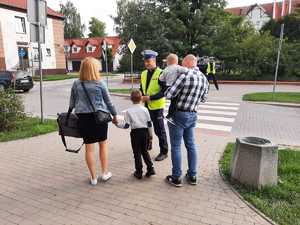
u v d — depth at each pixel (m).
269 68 24.64
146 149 4.50
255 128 8.45
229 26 26.20
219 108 11.88
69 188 4.20
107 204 3.72
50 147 6.18
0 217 3.45
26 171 4.85
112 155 5.64
